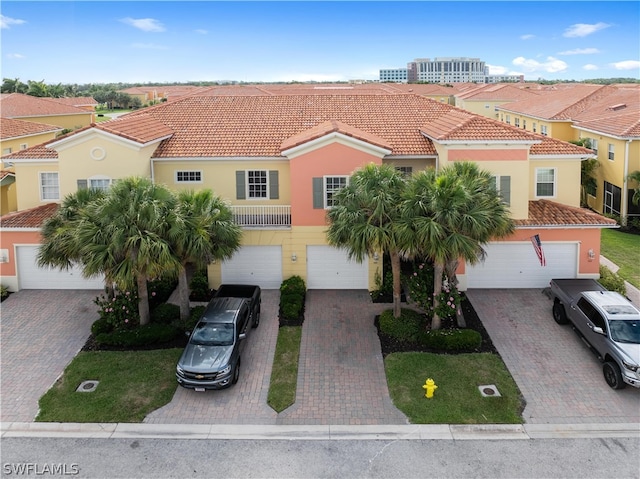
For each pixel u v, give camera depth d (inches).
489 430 623.2
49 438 615.8
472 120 976.9
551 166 1042.7
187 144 1045.8
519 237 969.5
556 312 862.5
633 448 592.1
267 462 574.6
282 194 1027.9
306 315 897.5
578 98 1870.1
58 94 4320.9
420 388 697.0
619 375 682.2
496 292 975.6
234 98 1263.5
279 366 749.9
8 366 758.5
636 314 724.0
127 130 995.3
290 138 1050.1
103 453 590.6
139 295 824.9
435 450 590.9
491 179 843.4
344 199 788.6
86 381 717.9
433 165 1027.3
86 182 984.3
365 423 636.7
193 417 648.4
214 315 758.5
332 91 2320.4
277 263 997.2
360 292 987.9
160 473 558.9
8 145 1457.9
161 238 747.4
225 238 820.6
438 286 802.8
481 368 738.2
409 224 725.3
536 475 552.1
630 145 1326.3
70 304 950.4
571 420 637.9
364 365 753.0
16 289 1007.6
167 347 797.9
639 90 1749.5
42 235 842.2
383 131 1082.1
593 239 966.4
